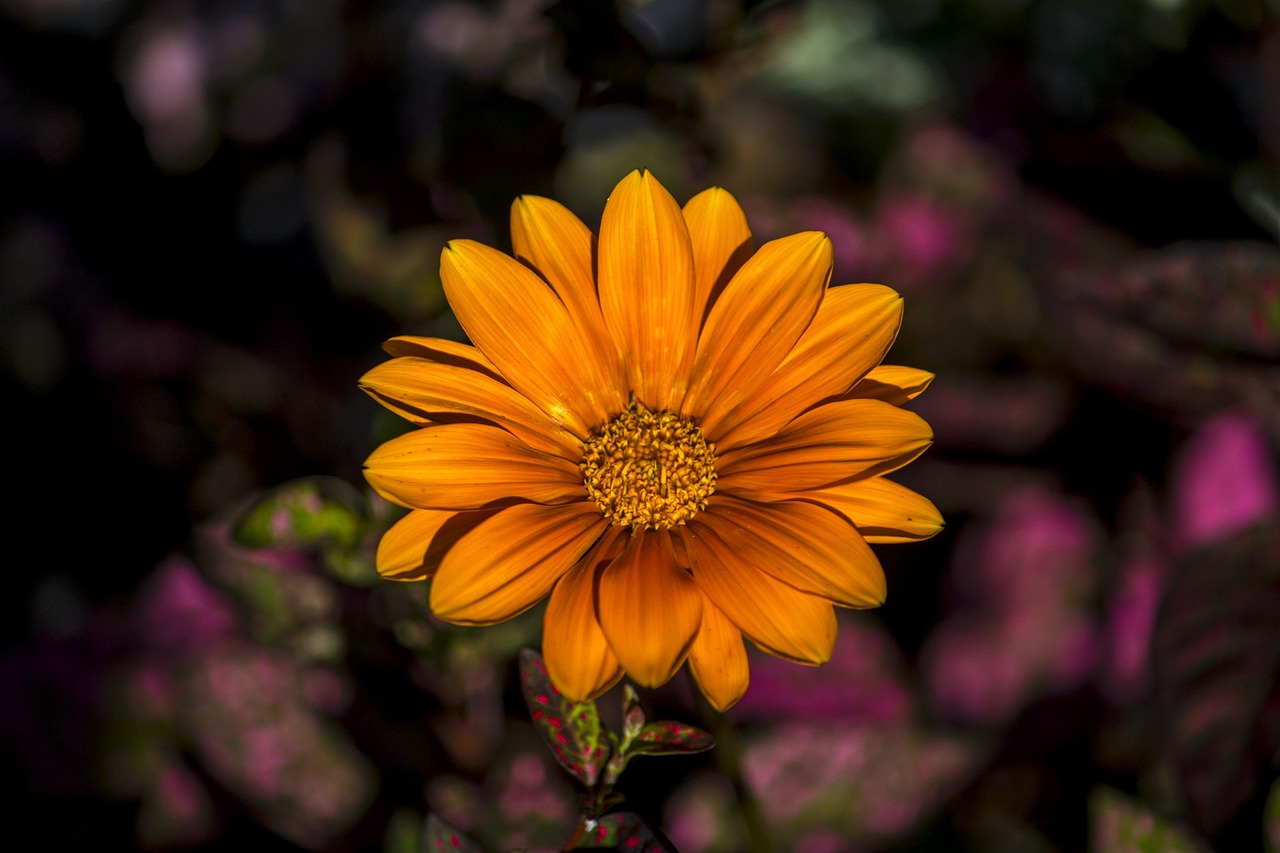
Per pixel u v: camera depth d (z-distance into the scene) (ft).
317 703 1.47
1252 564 1.42
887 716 1.50
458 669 1.42
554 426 1.33
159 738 1.50
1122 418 1.62
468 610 1.24
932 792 1.47
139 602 1.54
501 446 1.29
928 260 1.66
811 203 1.65
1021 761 1.52
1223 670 1.40
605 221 1.30
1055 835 1.49
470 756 1.45
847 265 1.64
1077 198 1.65
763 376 1.32
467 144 1.51
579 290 1.31
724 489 1.32
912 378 1.32
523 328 1.30
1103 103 1.69
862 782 1.47
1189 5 1.64
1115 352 1.54
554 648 1.23
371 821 1.45
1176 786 1.42
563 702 1.26
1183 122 1.66
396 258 1.54
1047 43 1.70
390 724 1.47
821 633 1.24
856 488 1.28
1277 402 1.49
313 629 1.45
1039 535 1.57
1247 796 1.38
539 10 1.52
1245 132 1.64
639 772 1.50
